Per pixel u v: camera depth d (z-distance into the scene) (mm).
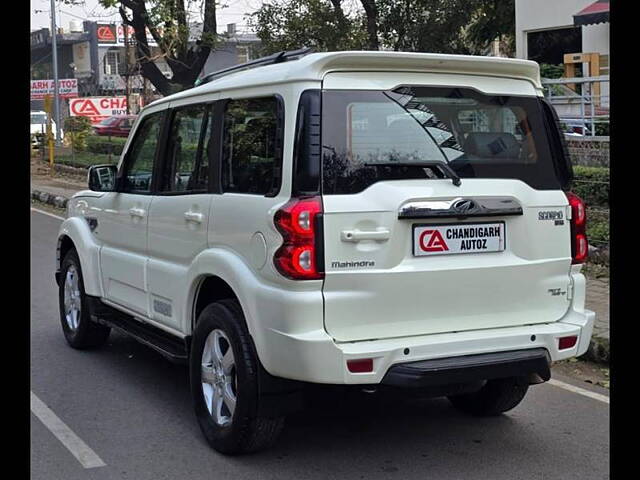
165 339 5730
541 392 6105
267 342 4293
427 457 4816
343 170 4246
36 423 5344
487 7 21172
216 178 4918
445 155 4492
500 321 4613
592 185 11117
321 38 19047
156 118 5875
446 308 4438
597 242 9930
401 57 4398
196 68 22078
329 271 4156
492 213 4492
